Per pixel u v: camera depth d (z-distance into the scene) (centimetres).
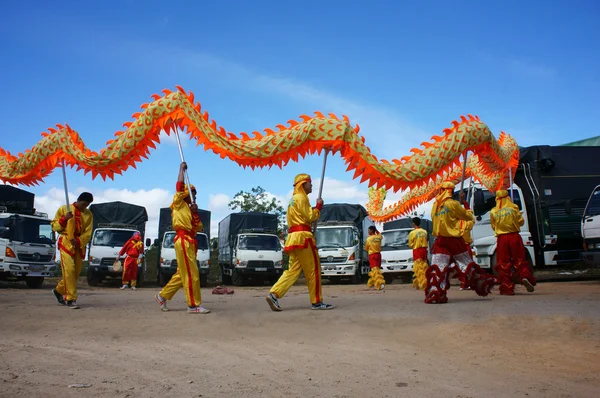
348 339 553
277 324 657
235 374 414
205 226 2425
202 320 702
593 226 1220
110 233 2125
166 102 851
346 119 828
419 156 843
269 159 814
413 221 1384
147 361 462
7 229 1689
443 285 846
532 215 1486
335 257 2105
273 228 2419
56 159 941
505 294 978
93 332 615
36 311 816
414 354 479
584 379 387
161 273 2095
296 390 367
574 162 1506
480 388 367
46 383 388
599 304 754
